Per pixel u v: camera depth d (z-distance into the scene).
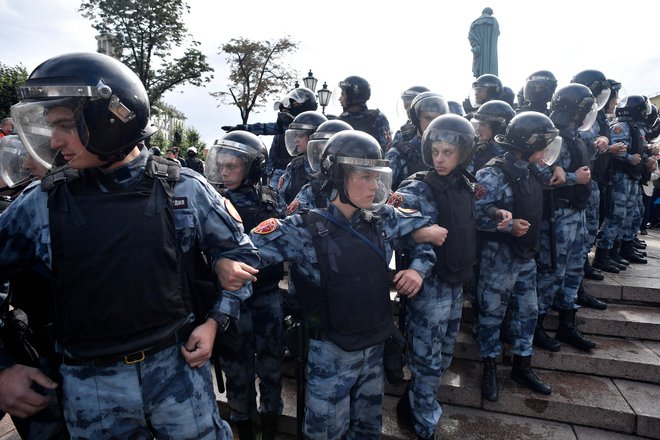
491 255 2.77
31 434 1.78
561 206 3.22
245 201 2.70
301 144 3.38
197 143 32.69
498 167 2.78
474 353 3.27
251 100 27.02
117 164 1.31
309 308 1.89
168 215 1.32
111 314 1.20
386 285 1.97
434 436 2.47
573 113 3.37
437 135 2.33
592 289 3.93
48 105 1.12
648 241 6.38
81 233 1.19
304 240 1.88
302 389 2.05
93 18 22.08
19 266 1.30
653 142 6.55
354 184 1.82
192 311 1.40
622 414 2.63
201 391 1.42
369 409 2.05
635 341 3.38
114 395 1.27
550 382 3.01
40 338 1.36
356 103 4.27
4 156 1.63
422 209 2.38
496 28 9.14
